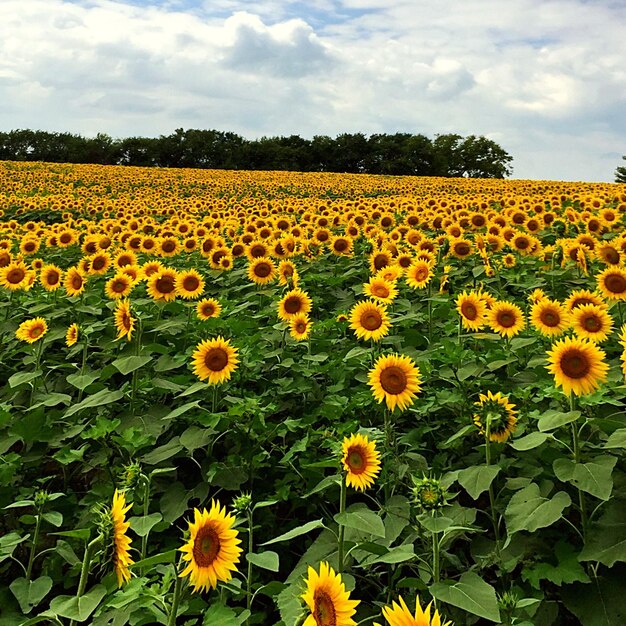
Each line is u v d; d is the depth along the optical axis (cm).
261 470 449
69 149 11525
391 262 869
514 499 336
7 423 496
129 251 1001
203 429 443
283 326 642
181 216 1830
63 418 516
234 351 469
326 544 344
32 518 363
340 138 12394
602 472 314
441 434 474
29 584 339
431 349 602
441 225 1316
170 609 246
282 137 12675
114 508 260
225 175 5353
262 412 454
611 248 842
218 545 231
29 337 610
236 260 1169
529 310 767
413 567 340
